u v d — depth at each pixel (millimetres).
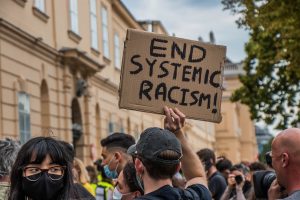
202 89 4980
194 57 4973
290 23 17531
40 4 20500
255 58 28078
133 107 4879
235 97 29250
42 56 20391
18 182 4387
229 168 11602
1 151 5109
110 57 31109
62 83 22188
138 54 4895
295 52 18406
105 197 8109
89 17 26594
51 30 21531
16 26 18000
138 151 4027
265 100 27844
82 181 9219
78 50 22188
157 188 3984
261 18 18188
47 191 4328
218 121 4988
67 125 22250
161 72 4914
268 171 5973
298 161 4113
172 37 4938
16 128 17719
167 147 3977
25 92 18672
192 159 4527
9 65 17625
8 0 17703
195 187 4344
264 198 5910
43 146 4352
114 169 6824
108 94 29750
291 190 4137
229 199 9117
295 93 27266
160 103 4918
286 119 27797
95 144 26922
